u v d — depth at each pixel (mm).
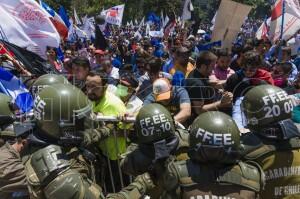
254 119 3084
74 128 2814
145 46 13203
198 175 2637
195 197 2609
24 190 3035
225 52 6430
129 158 3287
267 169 3023
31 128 3100
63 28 10375
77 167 2781
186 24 21953
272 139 3059
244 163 2734
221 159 2621
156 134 3141
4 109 3281
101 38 11320
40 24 6883
